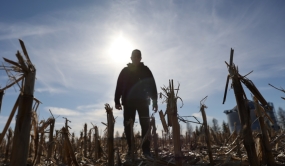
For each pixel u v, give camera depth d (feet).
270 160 9.22
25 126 5.88
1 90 6.45
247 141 7.23
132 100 19.25
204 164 13.19
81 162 16.70
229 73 8.05
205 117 11.89
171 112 7.45
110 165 9.75
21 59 6.17
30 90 6.16
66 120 11.46
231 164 11.87
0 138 6.31
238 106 7.57
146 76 19.92
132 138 15.52
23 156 5.73
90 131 26.35
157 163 11.32
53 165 13.89
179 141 7.30
